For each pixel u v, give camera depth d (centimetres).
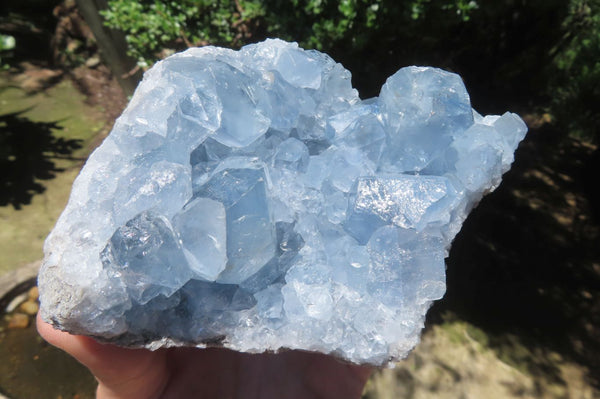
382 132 13
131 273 10
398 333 11
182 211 10
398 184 12
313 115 14
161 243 10
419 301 12
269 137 13
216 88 12
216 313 11
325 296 11
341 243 12
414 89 14
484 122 16
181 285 10
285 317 11
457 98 14
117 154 12
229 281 11
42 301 11
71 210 11
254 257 11
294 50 14
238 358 17
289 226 12
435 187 12
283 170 13
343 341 11
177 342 11
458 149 14
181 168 11
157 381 16
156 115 11
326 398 18
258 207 11
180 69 12
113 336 11
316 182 13
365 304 11
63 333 13
